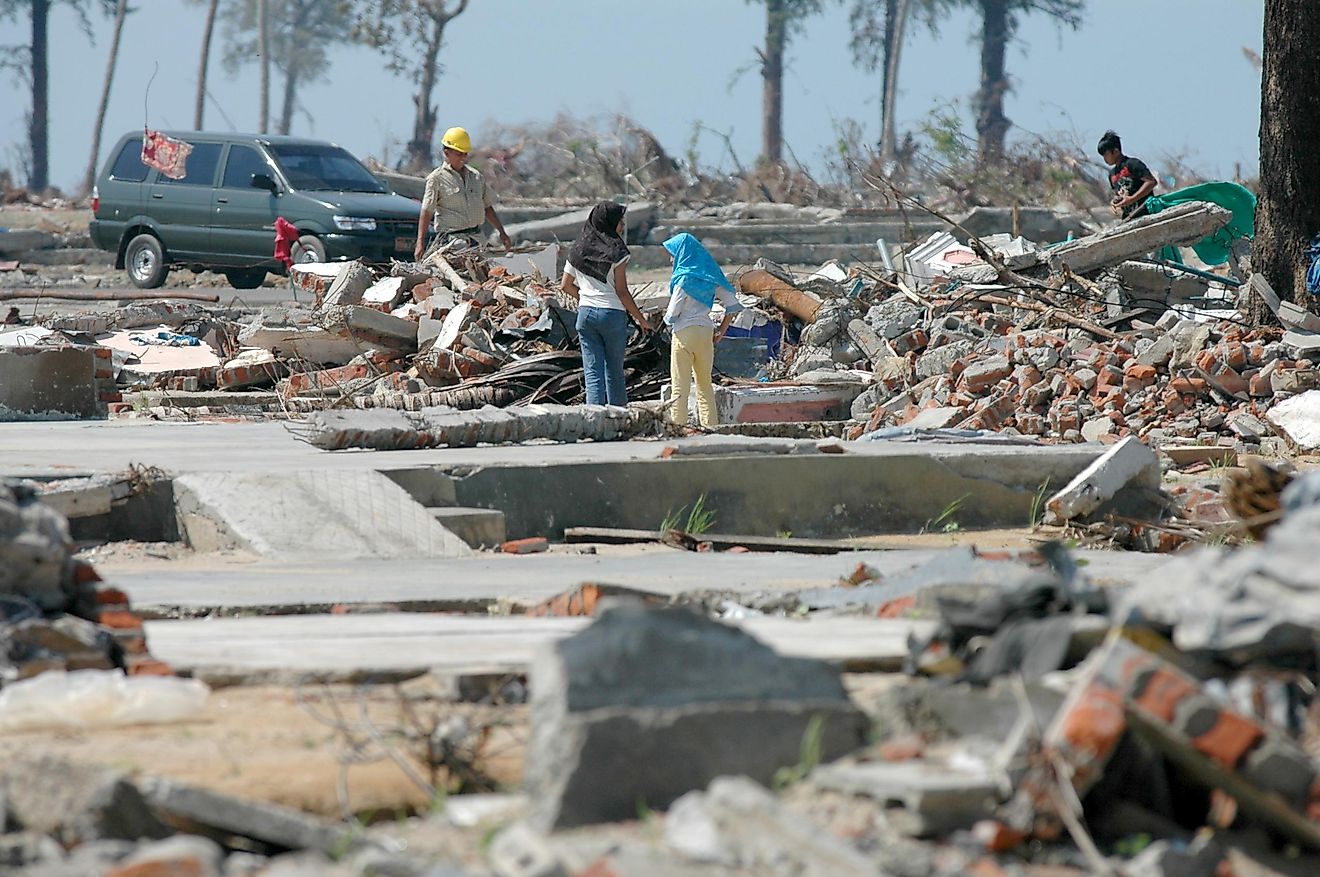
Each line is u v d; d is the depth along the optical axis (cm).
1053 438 4162
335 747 1202
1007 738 1028
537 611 1739
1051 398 4381
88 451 2814
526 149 12006
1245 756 962
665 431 3316
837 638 1448
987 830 951
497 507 2564
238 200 6981
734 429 3838
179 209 7156
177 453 2788
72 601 1476
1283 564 1064
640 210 9319
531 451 2886
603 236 3741
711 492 2703
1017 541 2636
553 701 1023
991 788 960
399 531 2283
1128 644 996
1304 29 4731
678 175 11544
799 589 1839
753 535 2698
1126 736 1000
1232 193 5803
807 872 867
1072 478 2884
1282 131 4794
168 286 7656
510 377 4366
